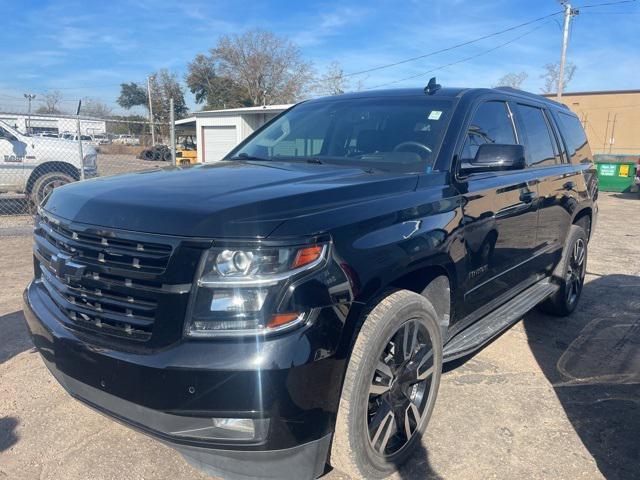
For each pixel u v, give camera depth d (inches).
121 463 108.4
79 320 94.3
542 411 133.7
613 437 122.9
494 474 108.3
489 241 133.9
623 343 180.5
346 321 87.0
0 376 143.4
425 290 118.0
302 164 133.0
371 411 100.3
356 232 92.6
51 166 431.5
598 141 1737.2
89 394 91.9
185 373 79.6
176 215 85.4
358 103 157.0
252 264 80.4
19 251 289.1
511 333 188.2
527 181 156.0
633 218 500.7
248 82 2245.3
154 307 84.0
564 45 1100.5
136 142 1480.1
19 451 111.5
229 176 111.4
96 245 91.0
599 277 269.0
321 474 91.9
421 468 109.2
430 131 133.3
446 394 140.8
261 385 78.5
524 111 173.6
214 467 88.6
